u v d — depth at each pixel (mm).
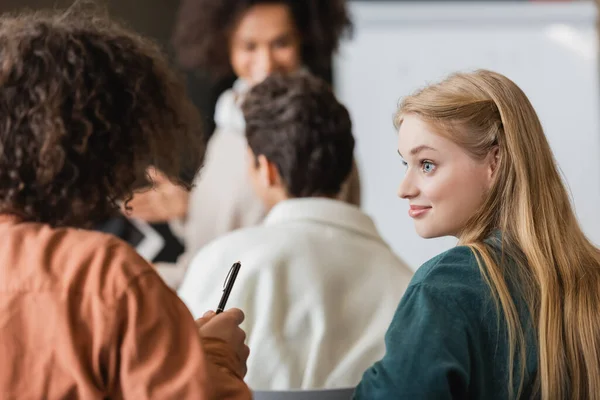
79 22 1345
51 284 1179
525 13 3984
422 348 1281
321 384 1769
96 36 1317
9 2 4082
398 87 4031
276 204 2070
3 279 1193
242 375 1328
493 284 1348
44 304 1169
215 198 2986
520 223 1400
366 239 1923
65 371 1149
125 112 1302
